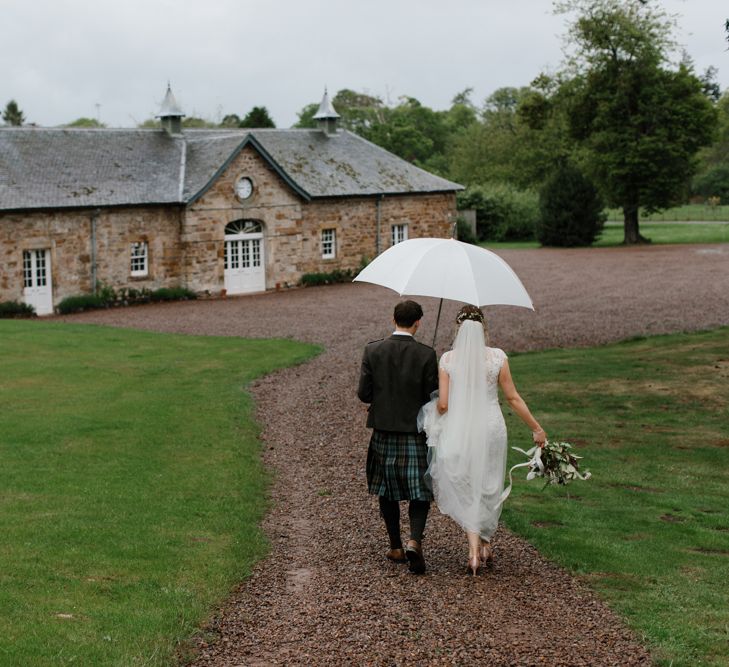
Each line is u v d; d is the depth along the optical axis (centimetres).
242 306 3159
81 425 1254
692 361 1806
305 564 704
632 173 5178
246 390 1606
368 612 581
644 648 521
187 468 1033
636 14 5162
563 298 2986
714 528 815
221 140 3641
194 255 3472
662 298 2905
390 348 668
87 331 2377
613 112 5181
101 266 3284
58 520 798
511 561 696
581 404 1441
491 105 10688
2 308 3014
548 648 519
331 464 1078
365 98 9112
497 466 661
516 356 2003
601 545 738
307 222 3841
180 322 2731
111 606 587
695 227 6612
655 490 955
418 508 668
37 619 553
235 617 583
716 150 9712
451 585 634
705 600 610
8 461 1042
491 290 666
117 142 3591
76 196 3198
